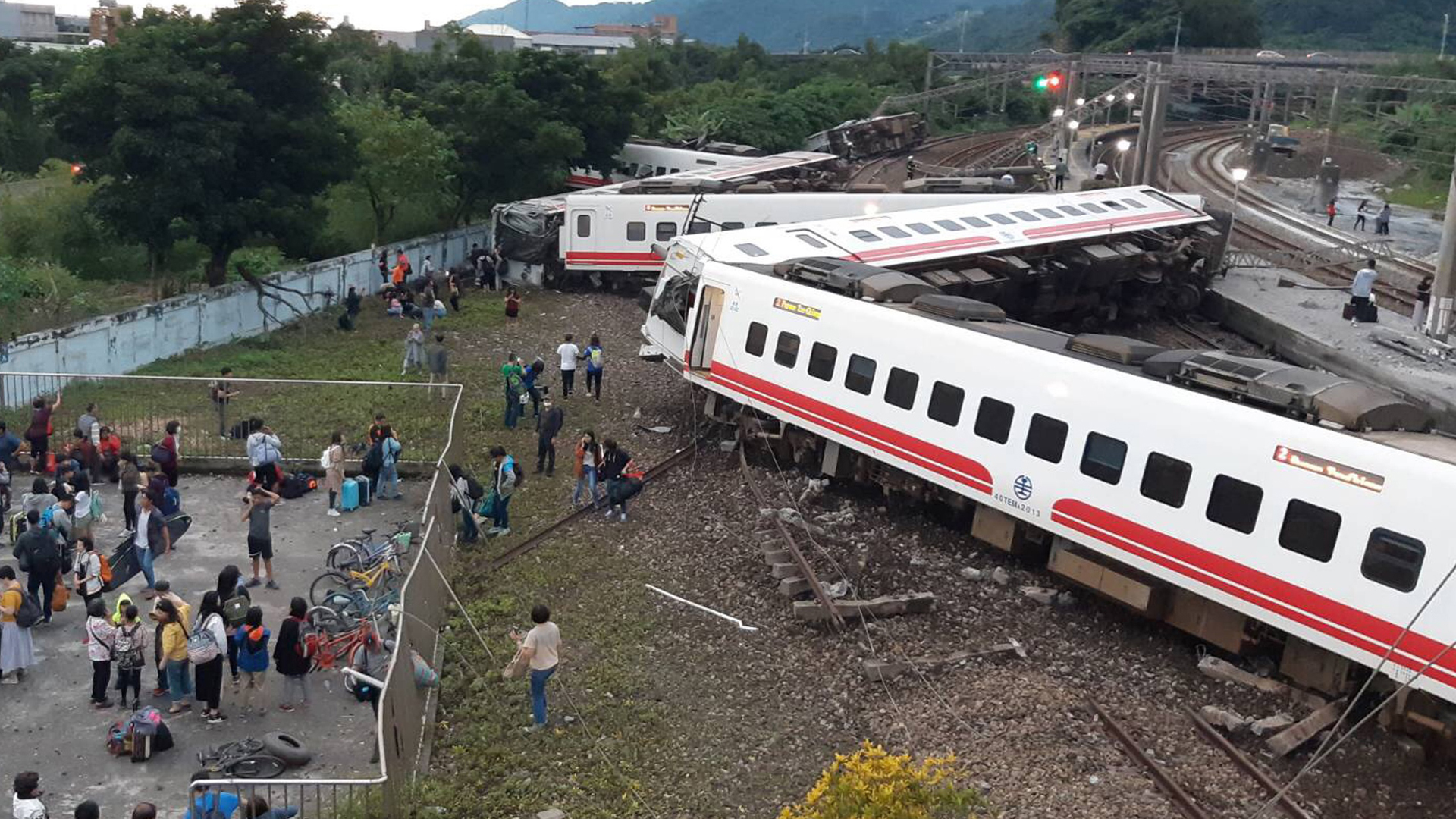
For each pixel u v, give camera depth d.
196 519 19.28
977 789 12.38
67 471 17.92
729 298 23.47
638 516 20.45
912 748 13.36
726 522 19.94
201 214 30.84
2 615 13.84
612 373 29.53
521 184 45.28
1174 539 15.30
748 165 45.59
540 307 36.44
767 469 22.67
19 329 29.89
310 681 14.52
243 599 13.84
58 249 36.97
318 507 20.03
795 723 13.95
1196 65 55.84
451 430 20.89
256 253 39.00
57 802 11.80
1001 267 30.03
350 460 21.92
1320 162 68.44
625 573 18.16
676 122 68.38
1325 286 37.53
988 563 18.50
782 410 21.98
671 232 37.09
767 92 82.25
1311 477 13.93
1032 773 12.72
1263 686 14.56
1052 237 31.33
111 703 13.76
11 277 31.69
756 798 12.50
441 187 43.72
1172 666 15.35
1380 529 13.24
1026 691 14.38
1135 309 34.84
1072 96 72.00
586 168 51.47
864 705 14.33
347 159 33.75
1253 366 15.45
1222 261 37.66
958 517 20.02
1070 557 16.91
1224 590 14.76
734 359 23.14
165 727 12.76
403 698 12.48
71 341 25.47
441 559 17.23
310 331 32.31
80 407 23.89
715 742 13.57
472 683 14.68
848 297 21.22
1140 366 16.88
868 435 20.14
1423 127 69.00
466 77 55.44
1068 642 15.93
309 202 32.81
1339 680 14.07
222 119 30.66
